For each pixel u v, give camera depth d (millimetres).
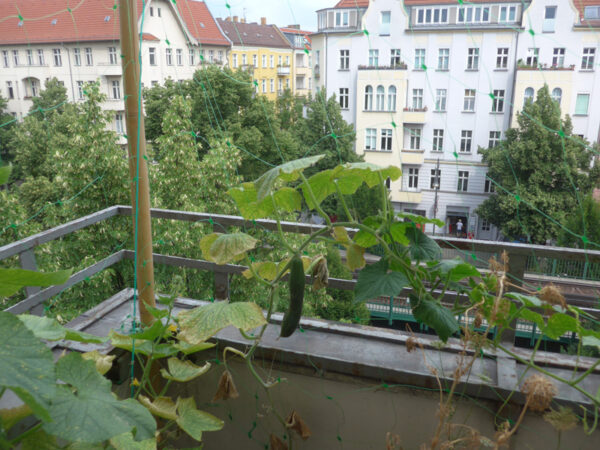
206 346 1906
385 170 1675
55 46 31812
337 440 2094
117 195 12938
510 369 1929
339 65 28500
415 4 26562
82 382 1208
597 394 1597
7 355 895
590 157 19219
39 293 2281
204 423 1757
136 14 1877
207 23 38688
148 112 21453
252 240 1733
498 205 22188
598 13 23953
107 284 11320
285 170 1565
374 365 1937
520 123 20953
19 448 1360
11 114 33625
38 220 14641
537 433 1812
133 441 1373
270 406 2100
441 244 2068
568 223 10242
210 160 13898
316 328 2281
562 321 1585
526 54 25281
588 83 24234
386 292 1636
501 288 1560
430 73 27000
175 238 11773
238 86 19812
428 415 1929
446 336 1665
